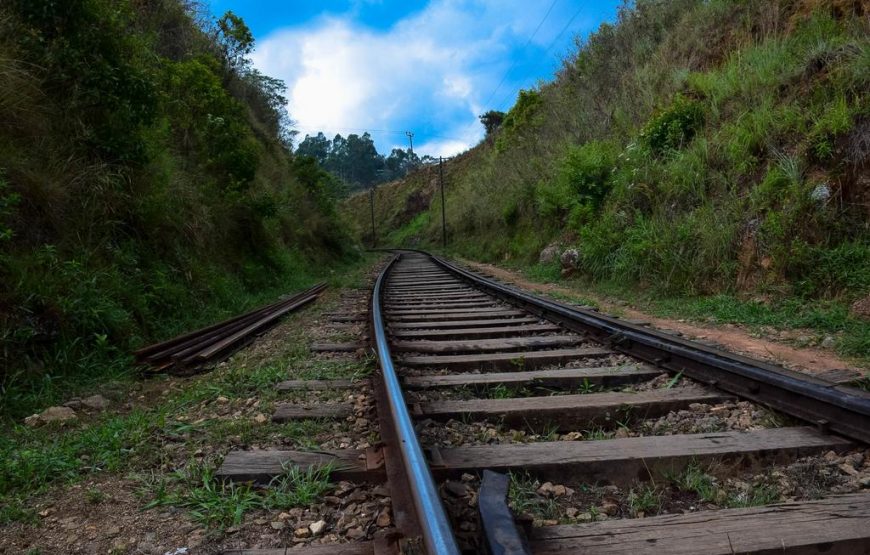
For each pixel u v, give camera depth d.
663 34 15.86
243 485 2.58
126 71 7.34
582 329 6.16
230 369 5.03
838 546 1.85
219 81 12.63
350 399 3.92
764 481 2.49
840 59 8.07
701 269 8.50
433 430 3.21
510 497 2.35
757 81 9.68
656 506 2.31
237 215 12.16
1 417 3.79
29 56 6.48
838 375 3.91
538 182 19.16
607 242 11.40
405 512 2.12
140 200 7.43
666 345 4.46
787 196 7.52
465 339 6.21
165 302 7.00
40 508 2.44
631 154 12.00
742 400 3.60
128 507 2.43
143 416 3.62
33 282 4.86
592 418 3.49
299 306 9.83
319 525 2.18
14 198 4.93
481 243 27.05
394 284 13.70
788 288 6.95
